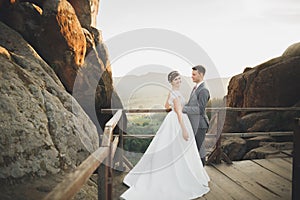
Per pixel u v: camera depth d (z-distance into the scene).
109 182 2.71
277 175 4.02
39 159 3.04
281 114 7.33
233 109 4.63
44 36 4.81
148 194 2.99
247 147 6.58
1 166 2.70
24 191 2.62
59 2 4.92
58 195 1.25
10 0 4.81
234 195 3.29
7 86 3.28
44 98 3.66
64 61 4.98
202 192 3.22
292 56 8.20
